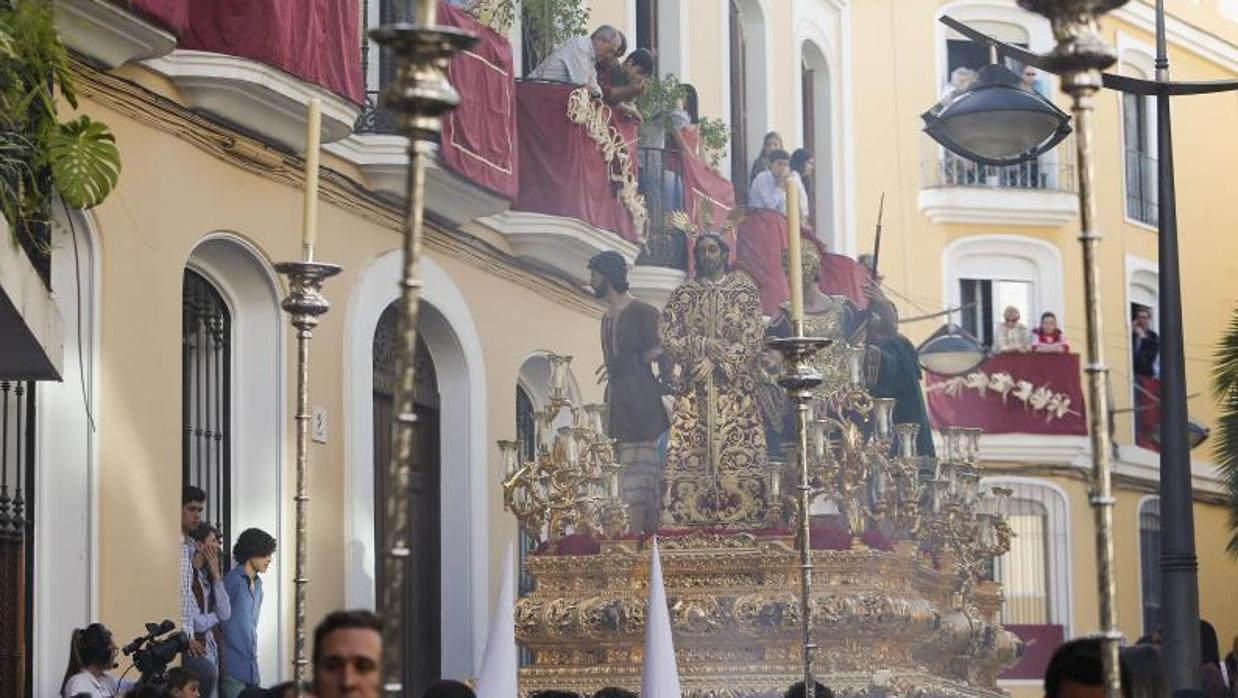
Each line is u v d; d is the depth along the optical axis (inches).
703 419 1342.3
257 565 1322.6
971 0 2908.5
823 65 2674.7
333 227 1572.3
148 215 1348.4
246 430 1482.5
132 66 1343.5
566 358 1359.5
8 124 1048.2
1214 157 3179.1
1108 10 636.7
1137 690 786.8
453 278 1732.3
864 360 1497.3
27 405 1234.0
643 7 2192.4
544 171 1802.4
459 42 583.5
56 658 1250.0
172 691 1079.6
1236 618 3125.0
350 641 576.1
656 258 1980.8
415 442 1722.4
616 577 1309.1
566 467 1339.8
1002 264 2925.7
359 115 1556.3
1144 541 2965.1
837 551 1293.1
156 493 1343.5
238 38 1386.6
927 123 1309.1
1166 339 1343.5
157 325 1355.8
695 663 1279.5
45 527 1254.9
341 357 1579.7
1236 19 3253.0
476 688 1084.5
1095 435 613.9
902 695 1278.3
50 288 1241.4
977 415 2822.3
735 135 2368.4
